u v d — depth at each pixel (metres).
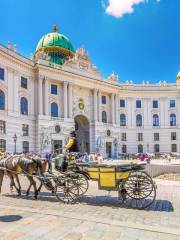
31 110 62.81
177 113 85.62
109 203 13.45
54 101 67.62
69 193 13.74
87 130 76.06
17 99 59.03
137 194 12.77
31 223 9.39
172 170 26.86
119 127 81.25
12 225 9.16
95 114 75.06
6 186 20.19
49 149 62.44
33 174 14.91
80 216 10.23
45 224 9.27
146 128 85.69
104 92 79.31
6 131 54.94
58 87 69.06
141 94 86.75
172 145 84.94
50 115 66.00
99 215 11.13
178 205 12.97
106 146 76.62
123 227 8.93
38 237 8.04
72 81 70.31
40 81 64.12
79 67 72.38
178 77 86.50
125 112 85.44
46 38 78.56
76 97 72.69
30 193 16.67
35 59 65.19
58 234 8.30
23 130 59.69
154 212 11.62
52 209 12.18
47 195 15.77
